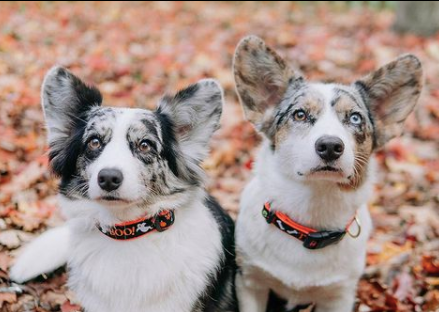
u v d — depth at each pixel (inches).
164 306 36.0
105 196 33.5
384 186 53.7
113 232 35.4
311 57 79.6
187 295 36.3
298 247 37.8
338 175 35.2
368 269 44.6
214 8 116.6
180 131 37.0
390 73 39.0
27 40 80.8
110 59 75.6
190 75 72.1
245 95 39.8
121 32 91.4
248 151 57.5
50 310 39.7
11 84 62.0
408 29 91.6
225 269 39.8
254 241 38.7
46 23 92.0
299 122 36.9
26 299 39.8
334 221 37.5
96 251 35.9
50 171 36.5
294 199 37.3
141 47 83.4
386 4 122.1
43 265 40.5
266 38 89.1
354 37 91.2
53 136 36.2
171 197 35.8
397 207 51.2
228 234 41.1
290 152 36.8
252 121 39.9
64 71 36.3
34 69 67.9
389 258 45.4
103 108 35.8
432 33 90.1
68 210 35.9
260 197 38.8
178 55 79.4
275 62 39.6
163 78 71.1
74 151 35.4
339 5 125.4
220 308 39.7
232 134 59.2
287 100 38.5
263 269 38.6
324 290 38.5
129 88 67.7
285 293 39.5
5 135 52.9
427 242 47.3
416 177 54.5
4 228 44.0
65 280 41.4
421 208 50.5
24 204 46.4
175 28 97.3
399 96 39.3
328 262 37.9
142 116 35.3
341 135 35.4
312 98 37.0
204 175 37.5
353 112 36.9
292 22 104.7
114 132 34.5
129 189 33.5
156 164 35.1
